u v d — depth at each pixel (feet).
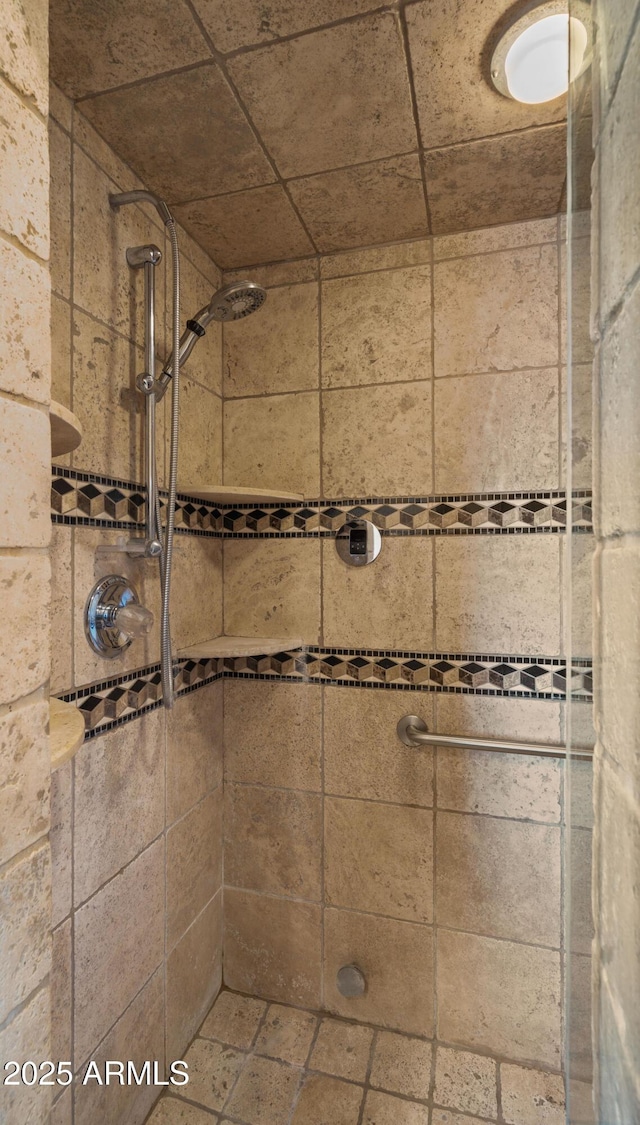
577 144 1.27
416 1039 3.94
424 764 3.94
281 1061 3.80
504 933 3.77
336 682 4.14
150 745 3.43
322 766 4.18
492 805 3.80
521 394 3.74
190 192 3.44
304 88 2.68
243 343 4.36
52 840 2.60
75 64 2.55
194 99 2.74
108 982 3.00
